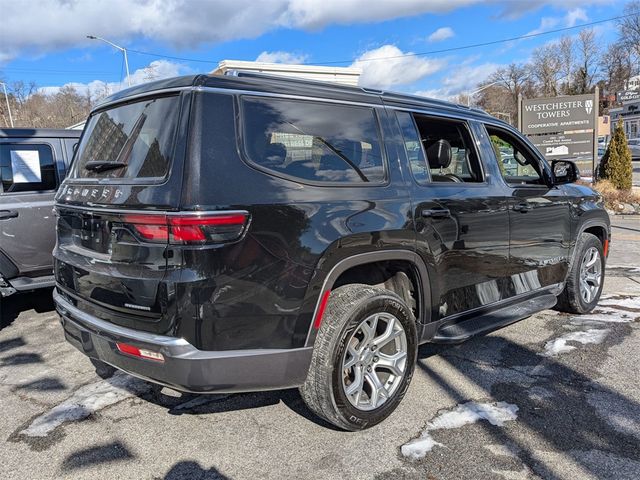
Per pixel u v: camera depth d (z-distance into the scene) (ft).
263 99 8.97
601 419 9.94
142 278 7.98
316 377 8.98
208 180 7.86
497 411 10.34
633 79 229.25
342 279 10.33
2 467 8.81
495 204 12.46
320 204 8.92
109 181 9.02
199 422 10.25
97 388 11.85
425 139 13.69
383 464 8.70
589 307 16.52
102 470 8.70
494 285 12.84
